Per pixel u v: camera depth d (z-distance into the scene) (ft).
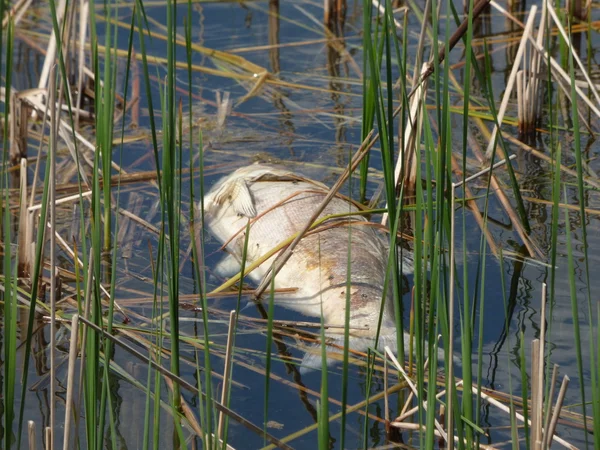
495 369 17.75
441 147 13.38
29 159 29.96
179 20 42.57
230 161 29.45
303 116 33.27
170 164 14.17
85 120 33.63
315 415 16.81
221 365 18.62
